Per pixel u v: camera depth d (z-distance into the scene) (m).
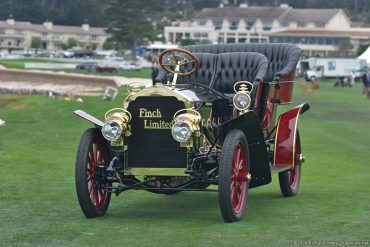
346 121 30.62
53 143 19.84
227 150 9.60
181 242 8.74
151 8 162.62
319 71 103.31
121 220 10.13
